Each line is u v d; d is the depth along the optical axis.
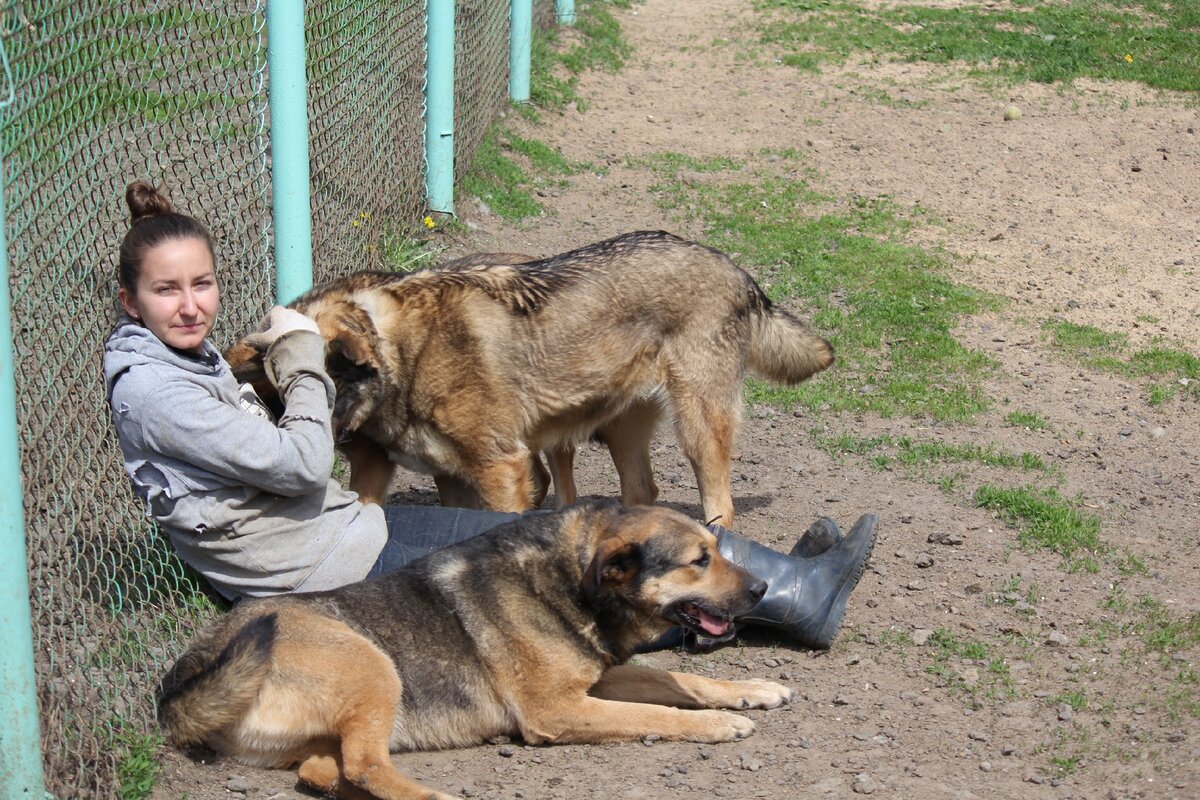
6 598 2.89
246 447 3.75
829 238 9.38
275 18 5.05
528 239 9.05
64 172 4.39
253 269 5.33
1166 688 4.14
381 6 7.46
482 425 4.80
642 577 3.81
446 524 4.40
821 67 14.28
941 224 9.84
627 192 10.27
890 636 4.55
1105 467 6.18
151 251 3.69
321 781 3.50
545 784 3.62
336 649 3.55
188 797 3.42
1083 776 3.66
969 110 12.70
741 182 10.68
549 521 3.98
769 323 5.46
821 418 6.71
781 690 4.10
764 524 5.50
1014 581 4.94
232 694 3.40
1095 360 7.48
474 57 9.88
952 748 3.82
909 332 7.75
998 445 6.39
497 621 3.84
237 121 5.91
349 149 6.81
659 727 3.83
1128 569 5.09
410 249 8.18
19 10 3.51
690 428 5.17
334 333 4.54
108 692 3.66
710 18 16.72
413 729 3.78
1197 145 11.51
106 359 3.85
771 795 3.56
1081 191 10.57
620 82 13.62
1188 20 15.71
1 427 2.83
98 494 4.32
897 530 5.44
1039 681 4.23
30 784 3.01
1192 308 8.44
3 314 2.83
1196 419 6.80
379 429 4.80
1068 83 13.39
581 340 4.92
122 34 4.56
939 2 17.34
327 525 4.13
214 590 4.32
